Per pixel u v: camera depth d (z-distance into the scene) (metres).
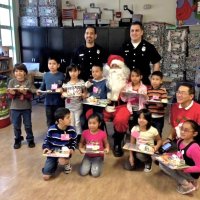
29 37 6.34
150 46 3.08
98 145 2.54
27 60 6.50
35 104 5.55
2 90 3.82
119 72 3.06
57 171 2.59
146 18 6.23
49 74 3.17
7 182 2.36
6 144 3.26
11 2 6.13
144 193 2.21
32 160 2.82
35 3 6.15
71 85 3.02
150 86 3.01
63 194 2.18
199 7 5.46
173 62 5.59
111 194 2.19
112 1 6.37
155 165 2.74
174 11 6.02
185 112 2.51
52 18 6.13
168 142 2.53
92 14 6.05
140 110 2.71
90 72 3.21
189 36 5.39
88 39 3.15
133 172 2.59
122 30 5.82
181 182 2.20
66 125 2.46
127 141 3.09
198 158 2.07
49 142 2.46
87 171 2.51
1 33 6.01
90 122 2.55
